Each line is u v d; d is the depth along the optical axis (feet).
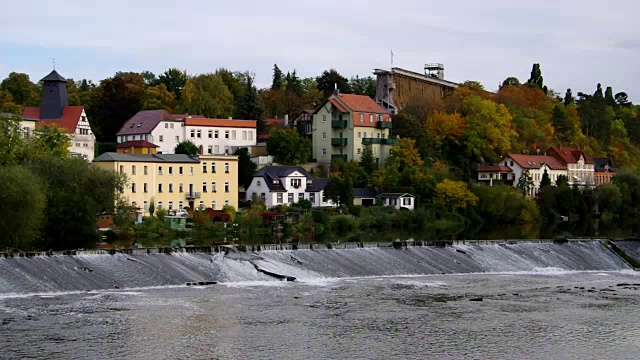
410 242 374.22
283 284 299.99
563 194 653.30
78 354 194.39
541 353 211.00
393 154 643.45
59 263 281.74
